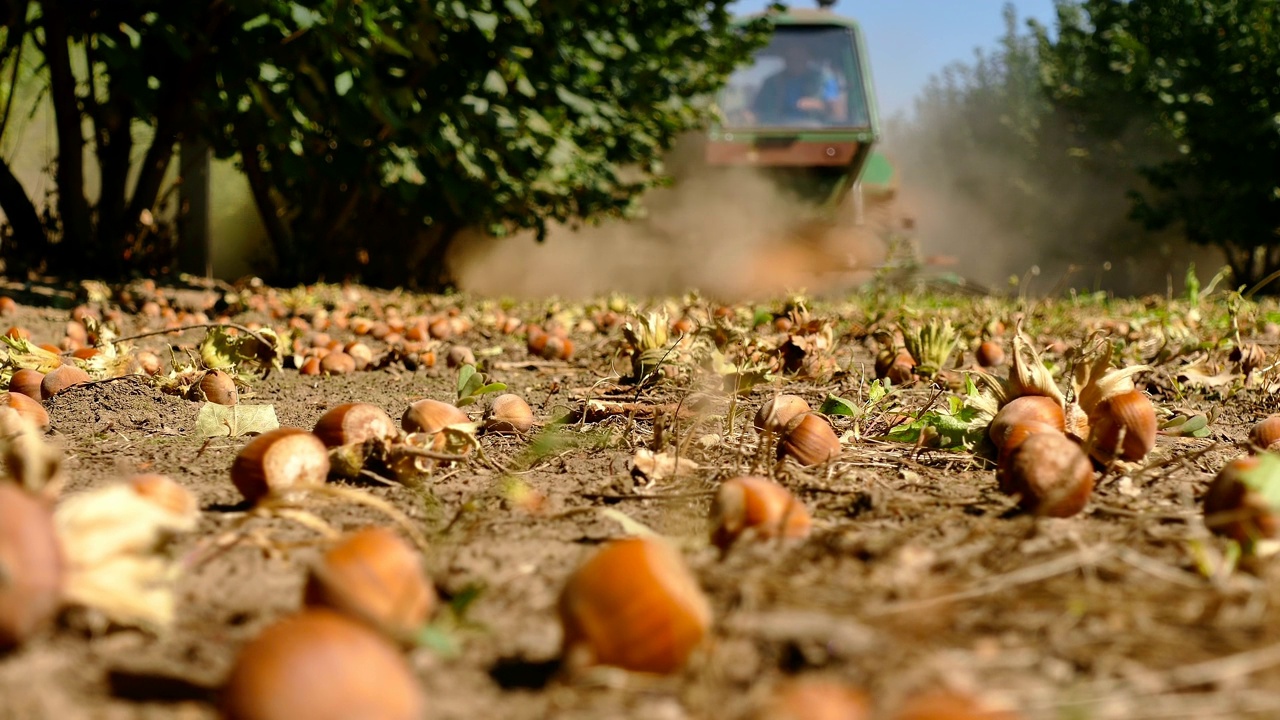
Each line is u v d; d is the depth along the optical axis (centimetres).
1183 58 2542
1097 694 140
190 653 157
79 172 1273
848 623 157
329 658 127
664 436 356
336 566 156
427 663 154
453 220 1717
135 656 155
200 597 185
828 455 320
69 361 550
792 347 546
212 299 1088
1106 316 1062
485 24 1122
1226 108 2431
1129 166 3400
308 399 501
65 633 158
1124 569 194
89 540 152
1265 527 210
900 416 382
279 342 584
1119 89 2909
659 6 1538
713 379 476
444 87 1261
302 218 1576
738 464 317
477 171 1302
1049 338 835
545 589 192
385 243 1678
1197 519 236
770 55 1966
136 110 1233
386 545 160
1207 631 161
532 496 270
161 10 1045
